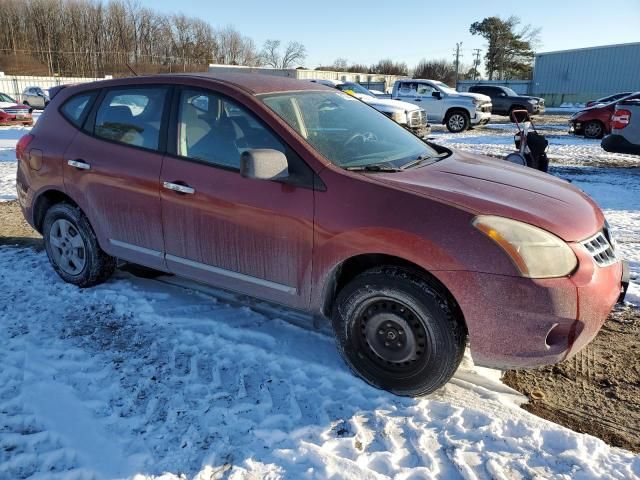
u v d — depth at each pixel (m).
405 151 3.50
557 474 2.35
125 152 3.68
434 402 2.85
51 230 4.27
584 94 45.06
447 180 2.99
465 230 2.55
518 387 3.03
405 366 2.83
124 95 3.84
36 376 3.06
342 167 2.99
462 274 2.53
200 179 3.28
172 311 3.83
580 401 2.90
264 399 2.86
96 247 4.07
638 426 2.70
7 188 8.41
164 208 3.48
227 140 3.26
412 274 2.70
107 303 3.98
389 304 2.80
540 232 2.54
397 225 2.66
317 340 3.47
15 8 67.38
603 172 10.17
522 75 81.19
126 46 72.06
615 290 2.70
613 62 43.22
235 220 3.16
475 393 2.94
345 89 16.19
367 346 2.94
